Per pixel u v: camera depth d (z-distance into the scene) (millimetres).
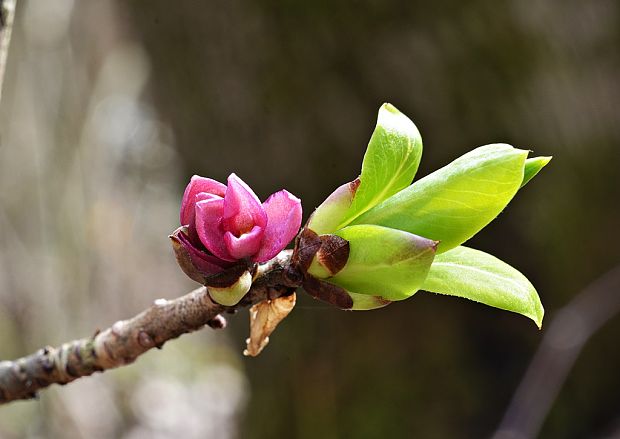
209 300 182
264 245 171
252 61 481
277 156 498
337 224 176
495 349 494
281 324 524
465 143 473
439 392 498
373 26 459
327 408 515
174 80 514
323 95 476
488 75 461
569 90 472
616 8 490
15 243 776
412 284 173
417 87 465
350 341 514
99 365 194
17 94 795
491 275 179
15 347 756
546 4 461
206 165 530
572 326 453
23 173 794
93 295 872
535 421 431
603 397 503
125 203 943
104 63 874
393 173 181
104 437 748
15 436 686
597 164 485
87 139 875
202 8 476
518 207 468
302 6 461
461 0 451
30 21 799
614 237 486
